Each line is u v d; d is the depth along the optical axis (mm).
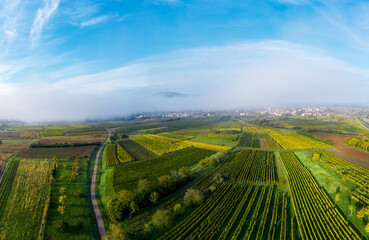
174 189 91375
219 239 59250
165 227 64938
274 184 96500
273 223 65438
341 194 83000
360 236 58469
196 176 110562
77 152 159000
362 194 81188
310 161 132125
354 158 133625
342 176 95625
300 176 103500
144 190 81250
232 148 179375
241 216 70938
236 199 81312
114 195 88312
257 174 109500
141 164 133125
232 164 128250
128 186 96938
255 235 61125
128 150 177750
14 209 76750
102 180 106250
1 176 106375
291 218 68875
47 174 107500
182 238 60406
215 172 115062
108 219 71250
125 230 58688
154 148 183625
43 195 86250
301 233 59188
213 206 76688
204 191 88250
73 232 64188
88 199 85562
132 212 71688
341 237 57969
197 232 61375
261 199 80938
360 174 102750
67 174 108875
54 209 76500
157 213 67438
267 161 135375
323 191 85438
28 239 61812
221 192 88875
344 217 67812
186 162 136750
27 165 121250
